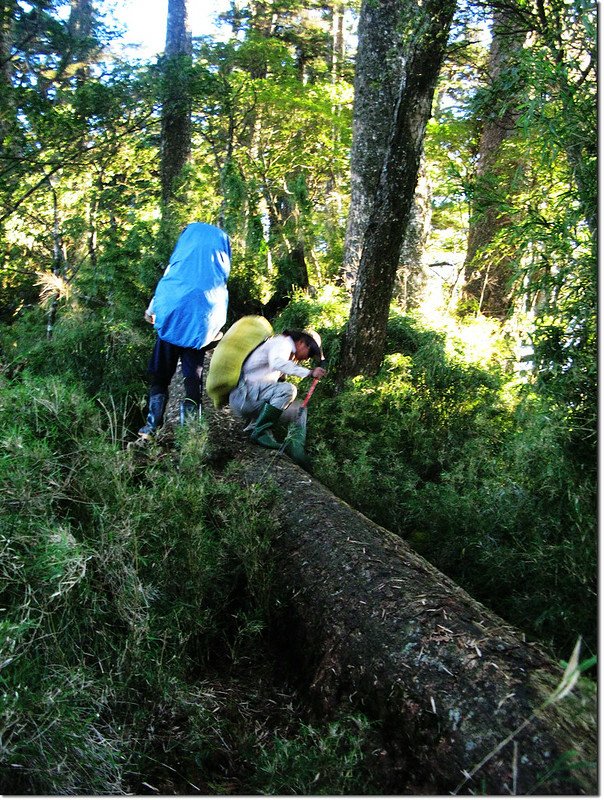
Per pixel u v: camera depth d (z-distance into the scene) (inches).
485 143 344.5
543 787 77.6
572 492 122.4
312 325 260.4
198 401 185.5
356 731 98.3
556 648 114.3
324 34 788.0
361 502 170.4
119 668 102.9
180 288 180.4
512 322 247.0
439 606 110.3
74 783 84.7
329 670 111.0
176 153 451.2
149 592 113.0
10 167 355.3
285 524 143.6
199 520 130.3
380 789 90.7
